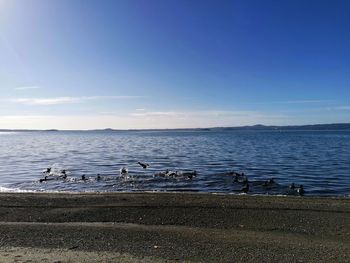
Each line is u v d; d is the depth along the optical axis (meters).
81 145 93.62
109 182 29.52
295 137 138.75
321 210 16.12
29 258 10.02
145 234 12.70
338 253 10.67
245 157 52.06
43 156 57.75
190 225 14.14
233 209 16.30
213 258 10.31
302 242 11.86
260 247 11.30
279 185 27.83
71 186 28.02
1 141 131.62
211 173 34.28
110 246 11.40
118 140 130.12
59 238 12.24
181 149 70.94
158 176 32.03
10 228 13.40
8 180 31.45
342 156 52.69
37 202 18.11
